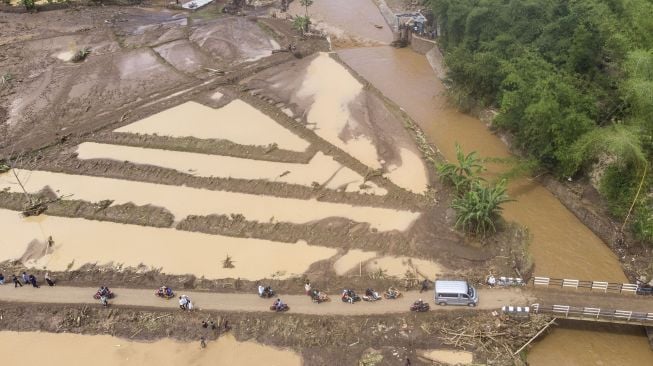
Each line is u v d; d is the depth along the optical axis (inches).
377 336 1555.1
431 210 2037.4
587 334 1594.5
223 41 3521.2
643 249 1804.9
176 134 2583.7
